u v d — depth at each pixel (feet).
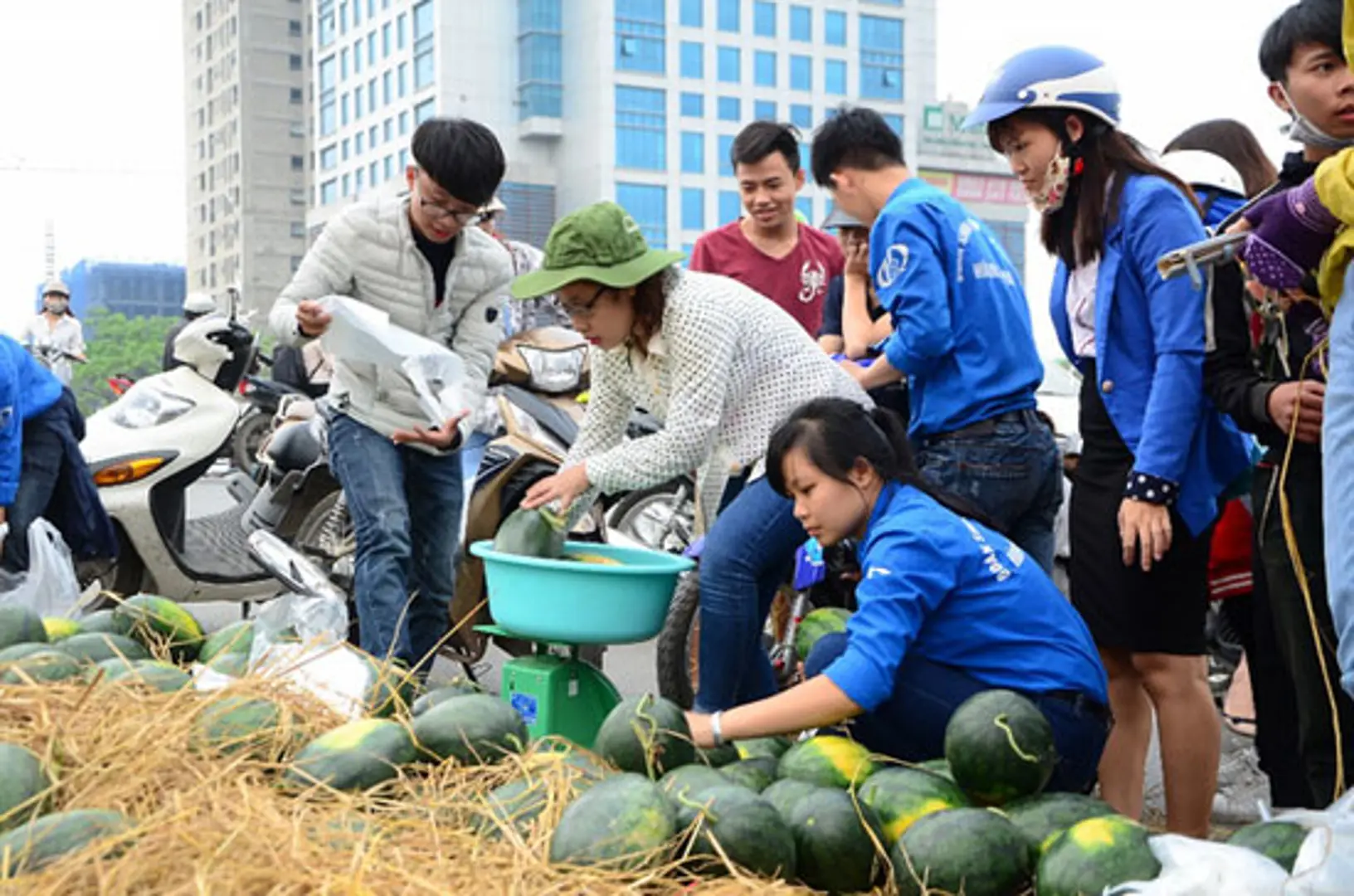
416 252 15.24
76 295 642.22
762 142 19.22
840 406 10.99
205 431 21.48
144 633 13.62
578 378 20.66
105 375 309.63
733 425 13.35
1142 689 12.43
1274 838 8.45
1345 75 9.51
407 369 14.51
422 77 309.63
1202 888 7.72
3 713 10.56
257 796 9.16
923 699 10.83
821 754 10.30
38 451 17.16
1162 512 11.12
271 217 453.17
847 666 10.20
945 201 13.15
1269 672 11.80
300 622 13.71
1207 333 10.93
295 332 14.85
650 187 296.10
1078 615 11.42
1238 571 13.20
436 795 9.71
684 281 13.12
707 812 8.87
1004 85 11.64
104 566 21.39
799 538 13.25
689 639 16.66
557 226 12.78
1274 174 13.88
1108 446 11.85
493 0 299.99
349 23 345.72
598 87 289.33
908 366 13.04
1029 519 13.55
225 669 12.61
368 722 10.39
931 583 10.49
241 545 22.59
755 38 304.71
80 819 8.51
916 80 322.96
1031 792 9.70
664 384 13.38
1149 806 14.35
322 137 366.63
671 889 8.39
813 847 9.03
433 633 16.71
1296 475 10.27
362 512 15.38
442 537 16.48
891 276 12.85
